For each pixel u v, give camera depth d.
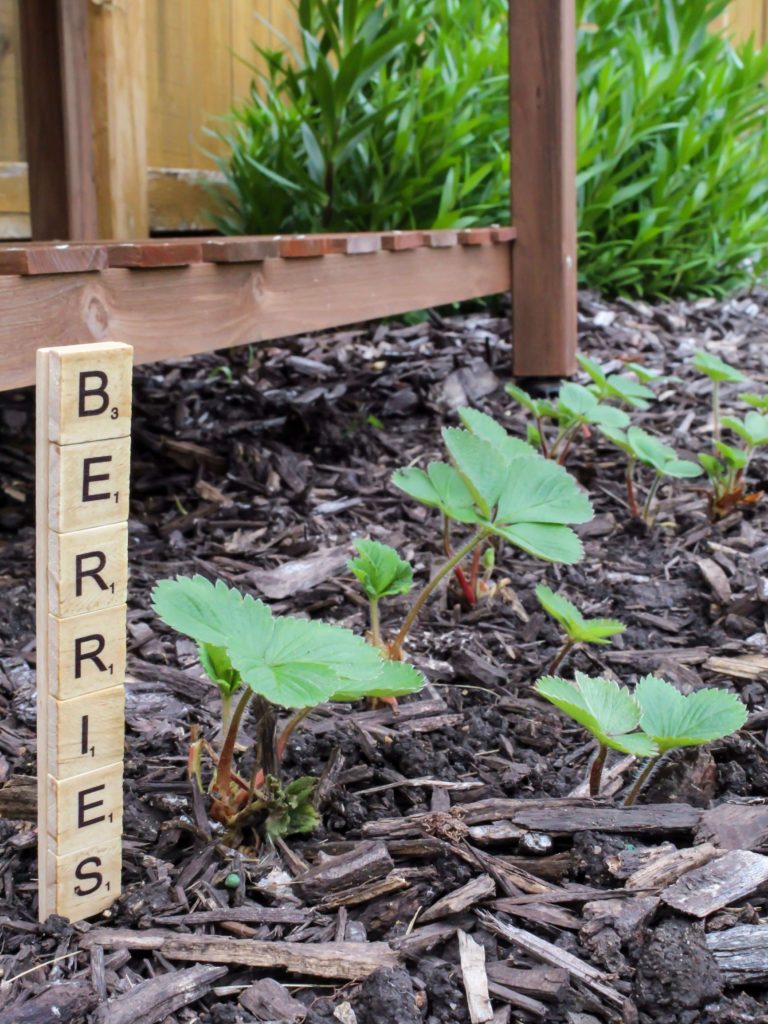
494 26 1.26
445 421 0.89
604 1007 0.36
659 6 1.37
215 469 0.76
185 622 0.39
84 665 0.37
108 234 1.09
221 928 0.39
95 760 0.38
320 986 0.37
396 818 0.43
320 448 0.81
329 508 0.71
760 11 1.83
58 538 0.35
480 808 0.43
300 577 0.60
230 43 1.31
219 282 0.62
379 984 0.36
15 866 0.41
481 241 0.90
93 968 0.37
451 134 1.17
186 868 0.41
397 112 1.19
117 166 1.09
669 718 0.42
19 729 0.48
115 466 0.36
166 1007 0.36
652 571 0.63
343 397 0.92
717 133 1.33
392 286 0.80
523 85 0.93
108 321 0.56
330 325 0.74
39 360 0.35
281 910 0.39
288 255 0.67
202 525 0.67
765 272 1.45
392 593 0.50
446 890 0.40
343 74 1.06
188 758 0.44
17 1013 0.35
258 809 0.42
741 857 0.40
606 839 0.41
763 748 0.47
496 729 0.49
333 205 1.18
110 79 1.07
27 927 0.38
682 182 1.29
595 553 0.65
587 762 0.47
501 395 0.97
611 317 1.19
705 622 0.58
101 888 0.39
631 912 0.39
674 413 0.91
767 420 0.68
